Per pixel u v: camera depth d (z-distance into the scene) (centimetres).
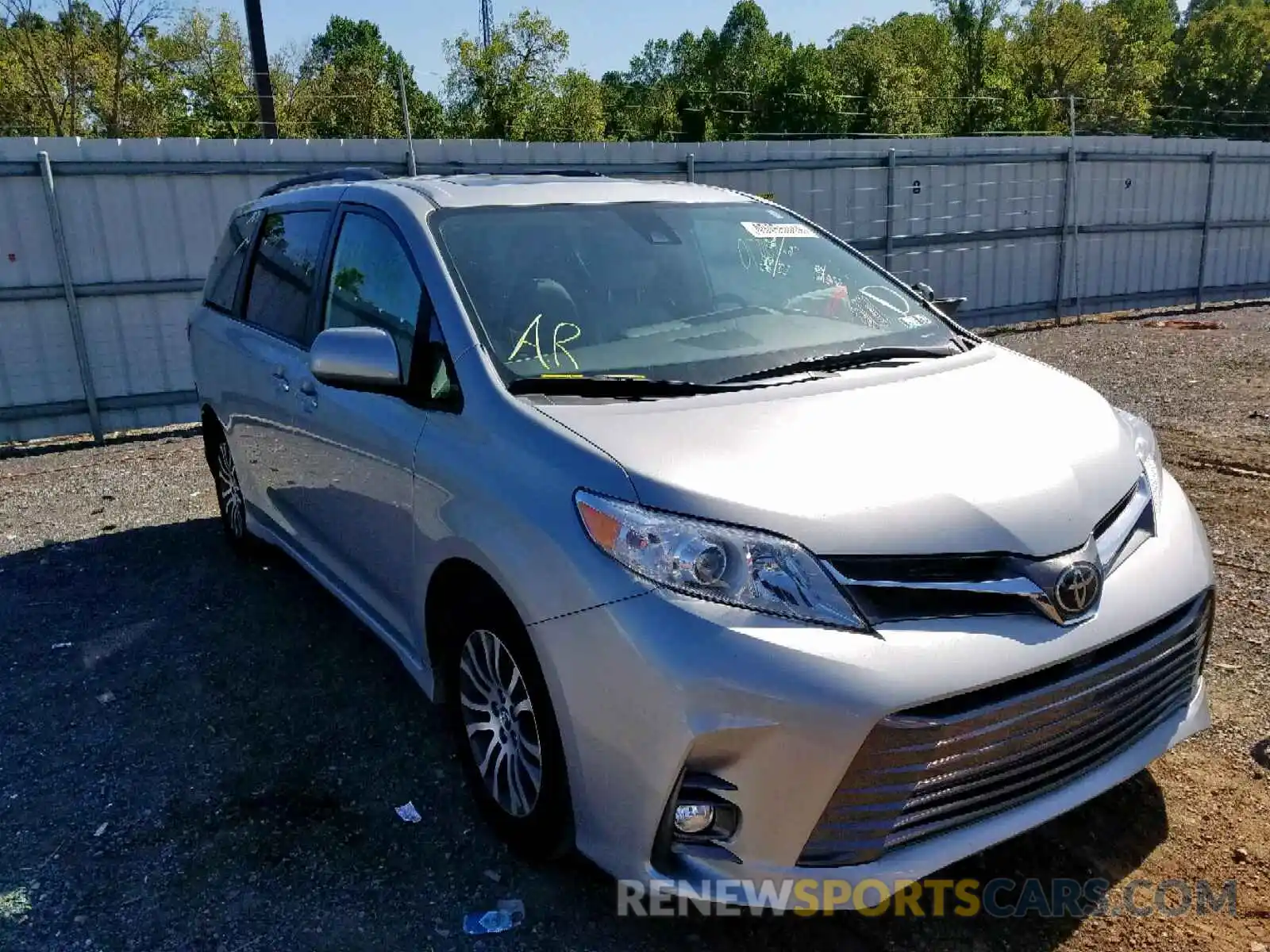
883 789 220
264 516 473
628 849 237
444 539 284
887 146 1288
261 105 1365
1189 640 272
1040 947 251
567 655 239
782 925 262
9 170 855
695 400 282
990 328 1432
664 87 4659
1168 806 302
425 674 321
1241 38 5369
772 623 222
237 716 376
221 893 278
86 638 449
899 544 230
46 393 910
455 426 291
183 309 947
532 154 1074
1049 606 234
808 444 256
